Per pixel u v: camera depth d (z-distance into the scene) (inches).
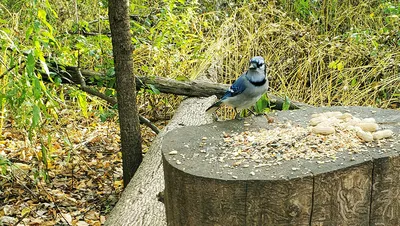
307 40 283.4
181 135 118.0
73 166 214.1
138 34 273.1
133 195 148.1
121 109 181.2
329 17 312.8
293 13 319.3
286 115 128.6
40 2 189.5
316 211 96.0
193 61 264.7
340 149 104.0
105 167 216.1
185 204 101.0
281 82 269.0
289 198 94.0
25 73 158.9
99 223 175.9
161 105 268.5
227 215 96.7
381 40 285.0
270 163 100.3
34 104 158.9
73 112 246.2
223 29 284.2
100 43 217.5
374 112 126.6
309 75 275.1
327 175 94.6
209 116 209.8
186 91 230.4
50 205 185.9
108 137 240.4
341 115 121.9
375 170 98.3
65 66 219.8
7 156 211.9
